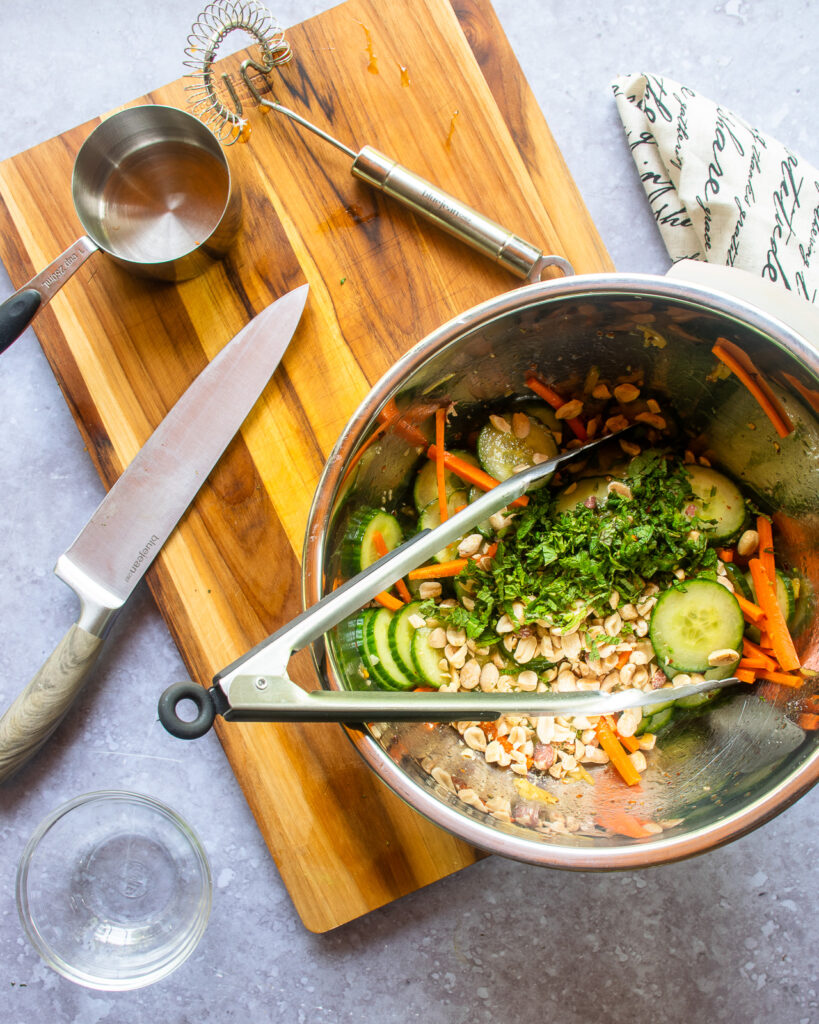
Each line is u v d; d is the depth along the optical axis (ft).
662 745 1.81
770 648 1.77
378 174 1.82
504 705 1.54
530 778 1.79
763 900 2.07
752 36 2.14
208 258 1.84
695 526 1.82
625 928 2.08
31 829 2.08
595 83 2.14
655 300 1.59
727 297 1.55
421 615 1.79
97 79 2.13
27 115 2.13
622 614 1.80
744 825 1.54
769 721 1.71
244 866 2.07
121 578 1.87
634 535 1.78
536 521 1.82
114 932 2.06
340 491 1.63
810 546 1.76
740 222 2.01
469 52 1.88
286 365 1.88
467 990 2.07
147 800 1.99
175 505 1.87
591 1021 2.07
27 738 1.90
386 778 1.53
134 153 1.88
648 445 1.90
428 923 2.08
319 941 2.07
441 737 1.78
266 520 1.88
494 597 1.79
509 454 1.87
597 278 1.57
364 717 1.49
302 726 1.89
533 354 1.77
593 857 1.53
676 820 1.64
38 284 1.76
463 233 1.83
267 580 1.88
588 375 1.83
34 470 2.11
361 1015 2.07
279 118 1.88
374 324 1.88
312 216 1.88
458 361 1.70
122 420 1.89
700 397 1.80
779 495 1.80
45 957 2.01
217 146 1.80
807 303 1.64
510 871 2.08
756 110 2.14
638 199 2.11
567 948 2.08
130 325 1.89
